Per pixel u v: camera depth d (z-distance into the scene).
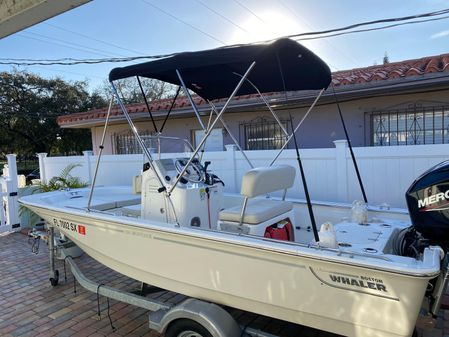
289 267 2.23
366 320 2.07
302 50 2.82
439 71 5.52
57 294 4.12
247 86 3.86
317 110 7.41
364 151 4.83
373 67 8.26
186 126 9.17
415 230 2.55
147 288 3.44
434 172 2.36
